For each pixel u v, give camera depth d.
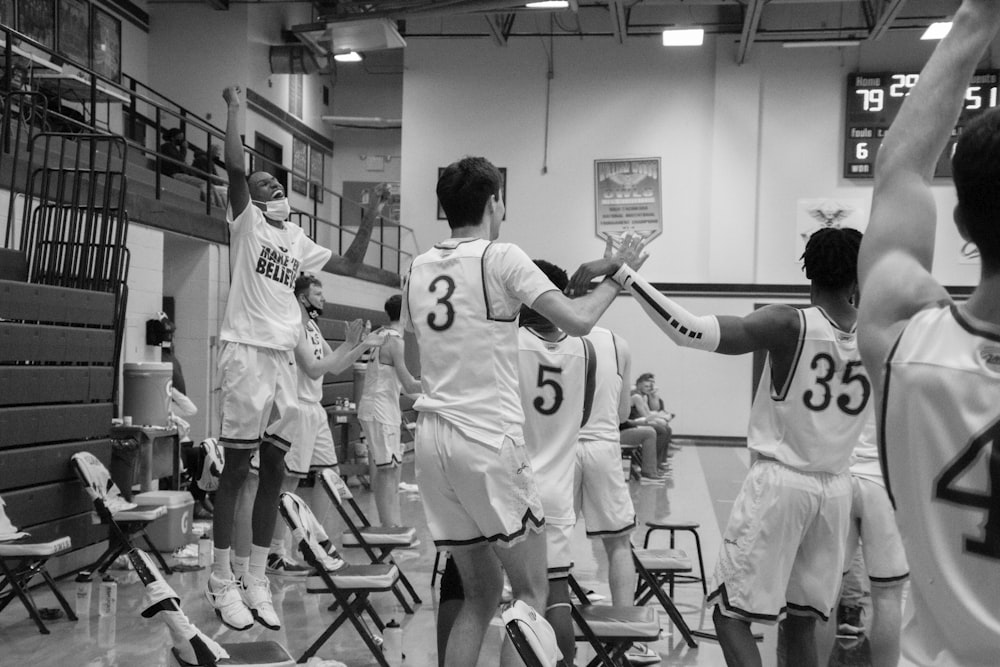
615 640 4.06
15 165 7.34
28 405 6.22
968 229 1.15
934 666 1.15
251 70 18.38
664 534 8.84
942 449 1.11
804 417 3.18
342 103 23.22
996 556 1.08
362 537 5.89
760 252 18.78
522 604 2.34
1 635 5.20
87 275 7.38
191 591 6.26
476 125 19.56
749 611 3.21
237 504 5.36
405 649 5.07
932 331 1.15
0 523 5.57
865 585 5.45
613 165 19.23
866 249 1.28
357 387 12.88
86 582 6.47
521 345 4.08
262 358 5.12
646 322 19.03
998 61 17.34
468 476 3.12
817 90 18.64
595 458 4.51
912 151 1.28
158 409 8.02
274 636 5.27
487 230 3.42
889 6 16.14
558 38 19.36
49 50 8.36
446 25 19.55
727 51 18.77
